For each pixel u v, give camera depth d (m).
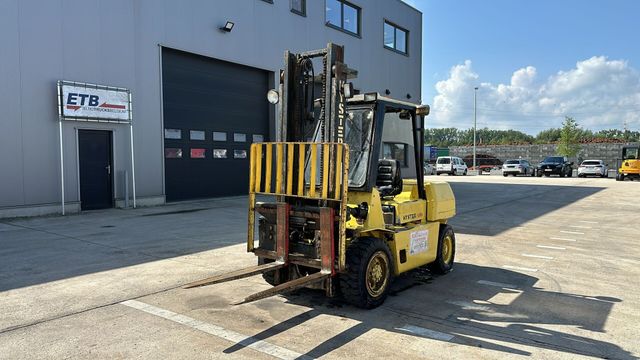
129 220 11.37
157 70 14.12
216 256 7.62
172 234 9.54
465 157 57.88
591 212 14.17
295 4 18.66
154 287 5.93
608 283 6.42
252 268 5.09
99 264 7.05
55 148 11.98
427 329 4.66
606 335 4.54
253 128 17.62
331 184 4.82
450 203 6.98
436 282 6.43
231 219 11.64
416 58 27.31
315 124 5.86
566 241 9.50
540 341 4.38
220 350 4.12
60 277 6.34
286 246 5.14
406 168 6.46
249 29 16.77
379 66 23.75
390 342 4.32
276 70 17.84
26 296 5.54
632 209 14.95
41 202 11.79
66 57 12.09
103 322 4.75
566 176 38.16
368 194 5.31
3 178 11.13
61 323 4.71
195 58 15.47
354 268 4.98
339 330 4.61
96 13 12.64
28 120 11.48
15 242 8.61
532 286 6.25
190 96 15.38
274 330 4.59
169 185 14.94
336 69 5.02
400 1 25.42
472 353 4.11
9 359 3.91
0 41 10.98
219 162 16.45
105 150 13.09
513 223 11.91
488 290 6.05
